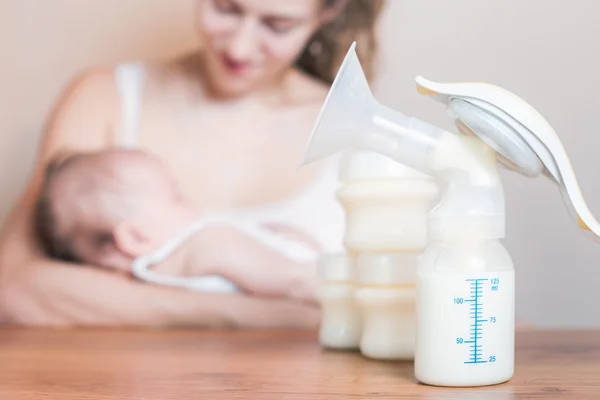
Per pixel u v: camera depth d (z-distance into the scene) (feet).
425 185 2.52
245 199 4.08
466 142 2.11
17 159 4.29
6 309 4.03
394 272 2.54
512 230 4.08
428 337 2.08
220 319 3.97
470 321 2.05
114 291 4.00
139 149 4.13
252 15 4.09
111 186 4.06
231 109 4.14
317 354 2.86
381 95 4.13
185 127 4.15
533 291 4.07
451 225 2.06
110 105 4.19
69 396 2.02
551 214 4.07
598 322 4.04
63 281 4.02
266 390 2.08
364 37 4.13
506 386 2.07
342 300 2.92
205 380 2.27
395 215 2.56
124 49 4.29
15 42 4.37
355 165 2.58
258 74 4.11
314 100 4.10
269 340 3.39
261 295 3.99
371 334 2.66
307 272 3.99
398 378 2.25
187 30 4.21
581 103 4.10
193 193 4.09
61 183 4.08
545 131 2.03
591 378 2.22
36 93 4.33
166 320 3.98
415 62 4.15
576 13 4.12
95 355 2.89
